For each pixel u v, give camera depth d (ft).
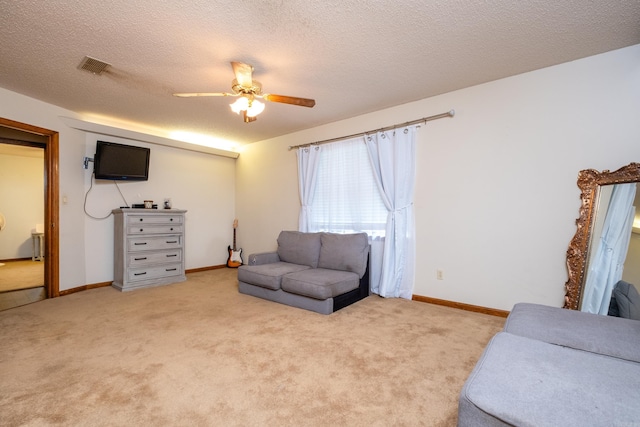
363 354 6.63
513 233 8.98
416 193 10.90
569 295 7.91
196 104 11.20
